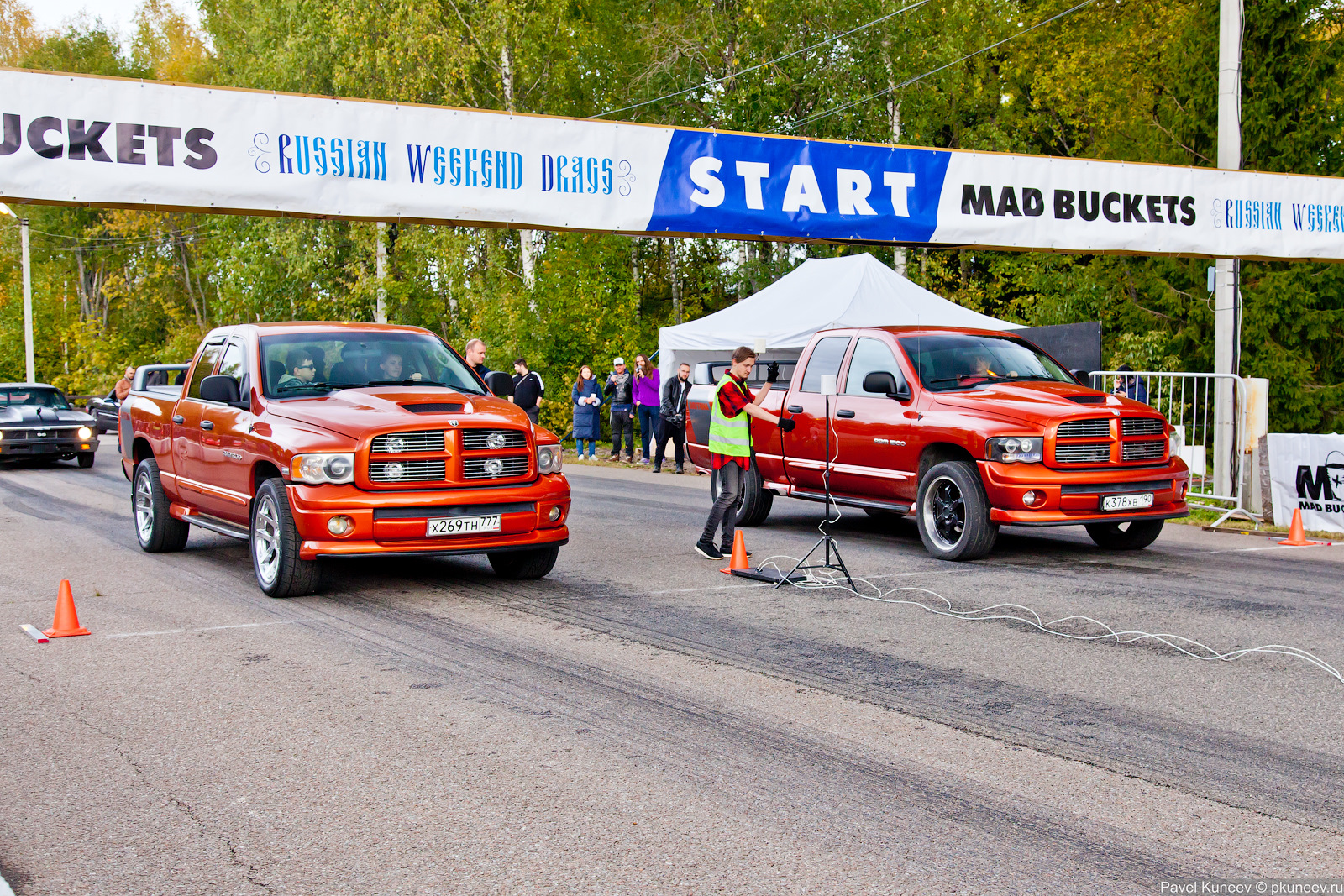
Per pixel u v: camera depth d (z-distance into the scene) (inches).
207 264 1583.4
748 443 382.6
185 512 386.6
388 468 297.1
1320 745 181.5
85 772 171.9
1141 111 1080.2
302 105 411.5
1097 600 303.9
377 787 164.4
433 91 1124.5
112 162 389.1
